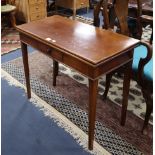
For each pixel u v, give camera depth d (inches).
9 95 84.2
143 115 75.8
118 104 80.4
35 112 76.6
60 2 173.5
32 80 92.5
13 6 140.6
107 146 64.4
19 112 76.6
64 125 71.2
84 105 79.6
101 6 73.0
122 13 70.9
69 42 57.1
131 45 56.1
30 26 67.9
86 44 56.2
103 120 73.2
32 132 69.1
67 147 64.3
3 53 113.5
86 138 66.7
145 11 90.6
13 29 142.6
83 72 52.3
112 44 56.4
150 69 63.2
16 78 93.6
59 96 84.0
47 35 61.2
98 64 48.4
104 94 81.4
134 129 70.1
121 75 95.0
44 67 102.2
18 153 62.9
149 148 63.9
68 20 73.2
